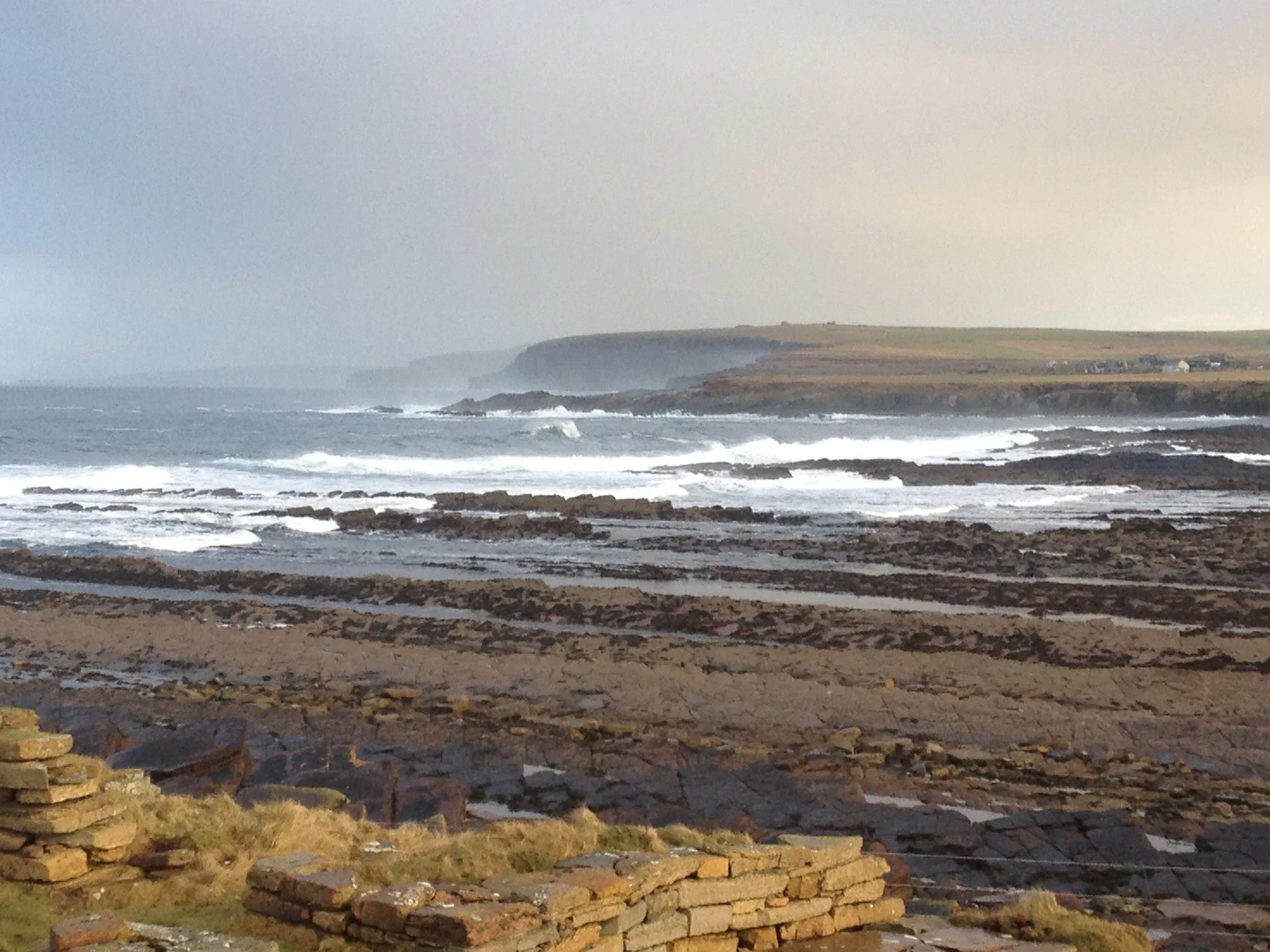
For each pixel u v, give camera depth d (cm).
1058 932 1148
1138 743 2025
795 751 1966
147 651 2617
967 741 2034
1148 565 3866
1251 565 3847
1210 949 1180
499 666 2488
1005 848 1520
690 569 3834
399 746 1958
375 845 1092
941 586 3488
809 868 1069
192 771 1588
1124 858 1491
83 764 1080
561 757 1902
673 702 2242
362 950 858
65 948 793
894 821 1588
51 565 3712
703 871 1001
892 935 1100
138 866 1023
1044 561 3941
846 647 2708
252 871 934
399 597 3281
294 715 2136
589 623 2997
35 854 979
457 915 830
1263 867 1485
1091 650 2642
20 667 2495
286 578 3500
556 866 966
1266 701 2250
